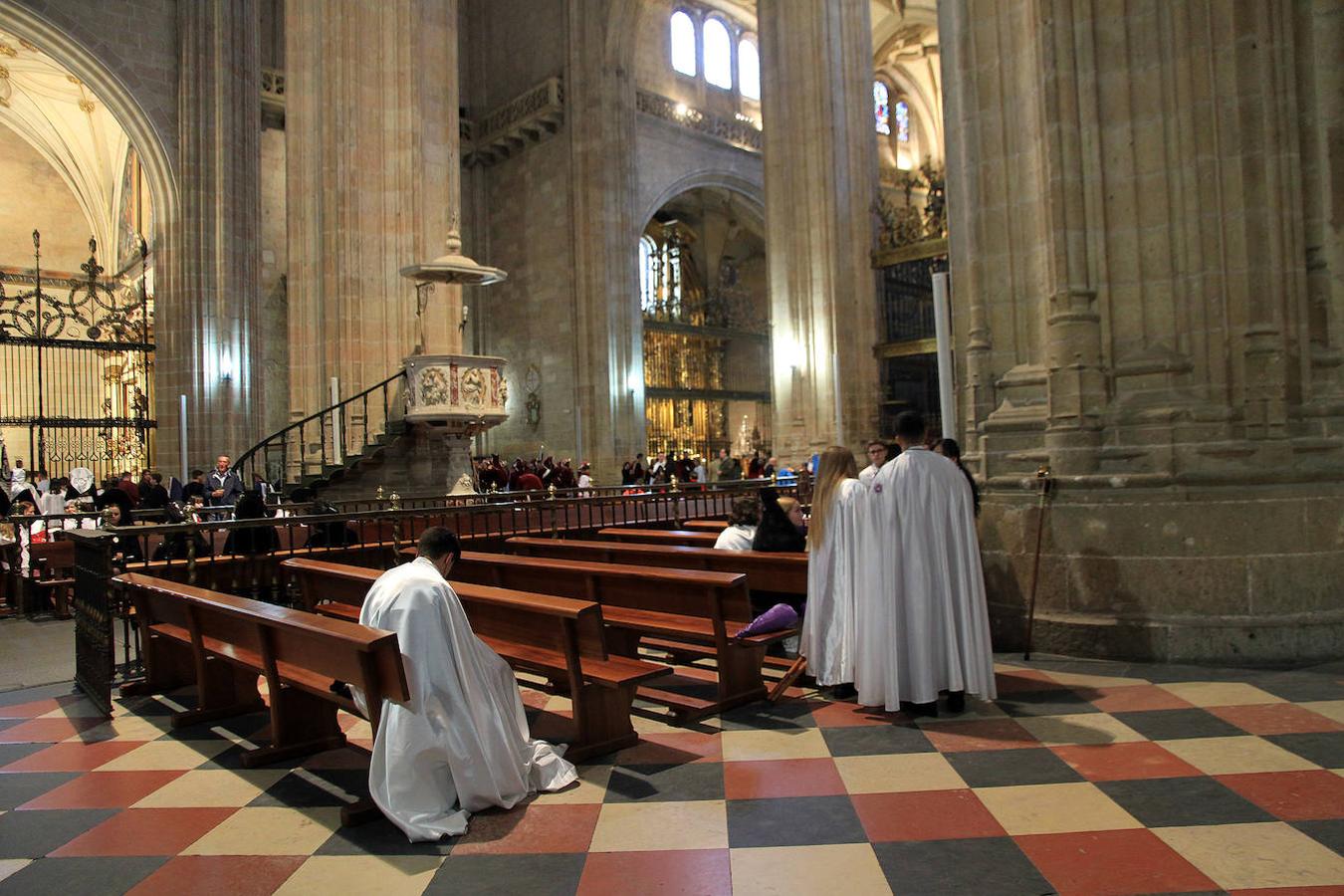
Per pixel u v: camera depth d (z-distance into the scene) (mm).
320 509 11078
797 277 23703
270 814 4070
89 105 30016
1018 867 3289
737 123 33844
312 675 4703
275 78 26391
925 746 4652
